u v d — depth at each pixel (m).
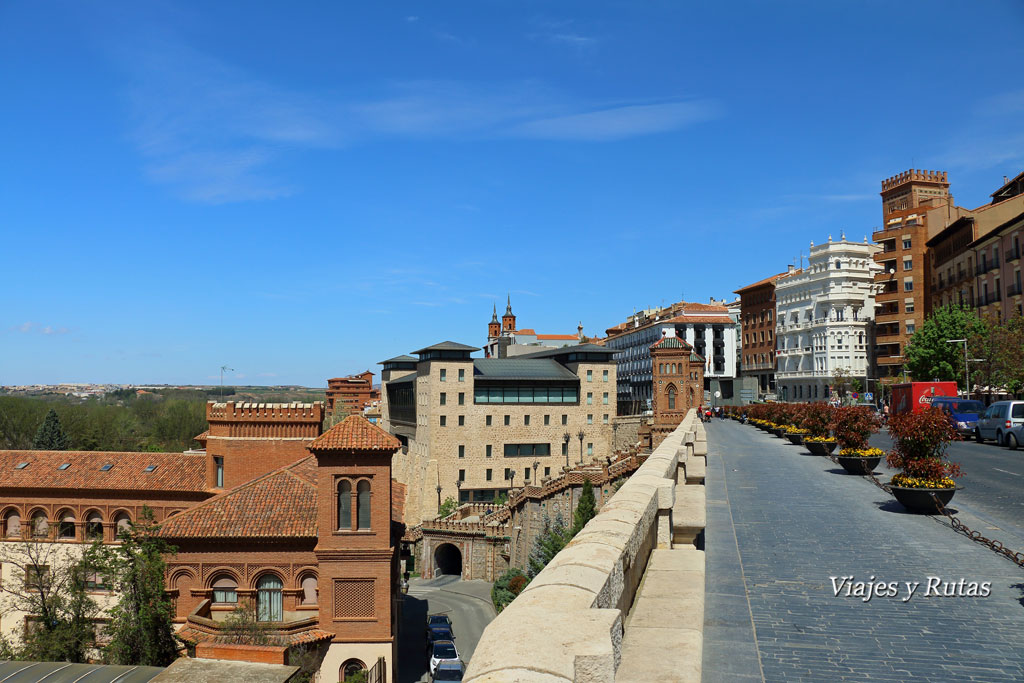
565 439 109.06
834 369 117.12
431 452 109.25
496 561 83.06
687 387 93.56
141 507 48.16
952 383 57.97
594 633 3.82
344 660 34.50
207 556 35.97
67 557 47.28
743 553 13.26
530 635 3.77
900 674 7.40
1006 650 8.10
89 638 38.44
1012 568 12.05
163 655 33.56
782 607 9.83
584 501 62.94
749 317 152.38
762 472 27.64
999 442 43.34
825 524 16.28
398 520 41.66
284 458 47.22
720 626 9.00
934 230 114.69
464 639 59.78
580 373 117.38
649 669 5.59
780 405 58.41
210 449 47.81
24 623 41.28
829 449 34.94
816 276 122.94
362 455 35.47
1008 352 61.97
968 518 17.02
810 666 7.61
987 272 81.19
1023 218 70.19
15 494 48.62
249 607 35.50
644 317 188.50
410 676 49.88
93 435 140.00
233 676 19.44
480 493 110.88
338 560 35.09
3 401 134.38
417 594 78.06
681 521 12.06
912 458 18.05
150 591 34.12
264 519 36.75
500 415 112.81
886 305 118.56
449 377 110.50
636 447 68.81
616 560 5.77
